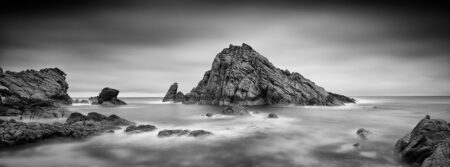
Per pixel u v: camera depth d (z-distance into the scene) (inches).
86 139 909.2
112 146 835.4
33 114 1441.9
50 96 2472.9
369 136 973.2
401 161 666.8
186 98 3508.9
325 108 2395.4
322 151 778.2
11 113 1439.5
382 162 663.8
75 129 951.6
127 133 997.2
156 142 882.8
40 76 2544.3
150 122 1401.3
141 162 687.1
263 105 2637.8
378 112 2004.2
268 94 2684.5
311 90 2773.1
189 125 1275.8
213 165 660.7
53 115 1473.9
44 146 814.5
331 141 913.5
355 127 1224.2
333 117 1626.5
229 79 2797.7
